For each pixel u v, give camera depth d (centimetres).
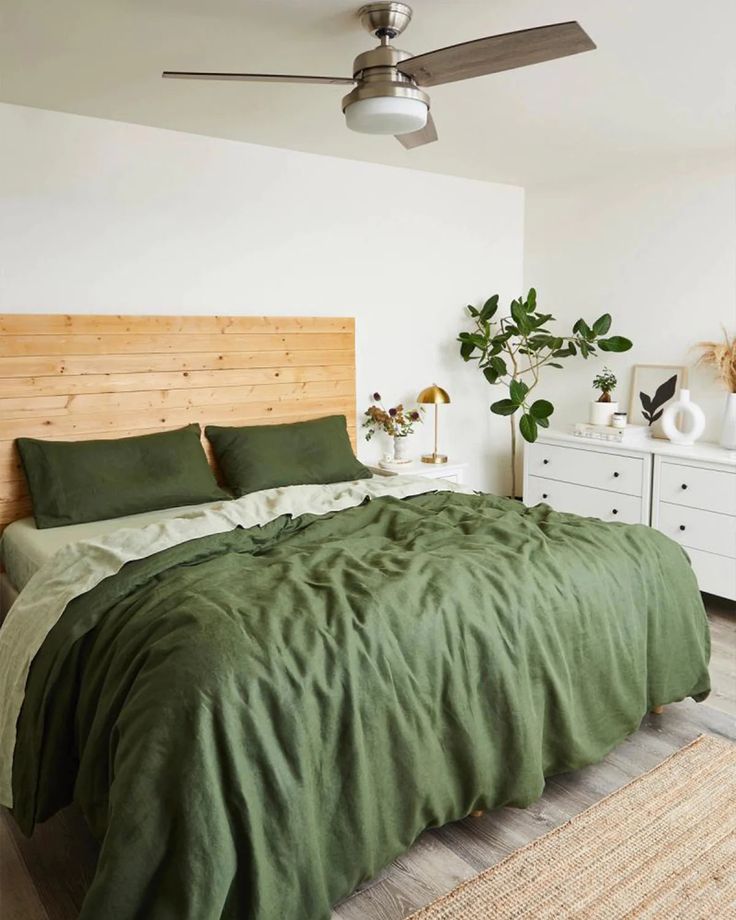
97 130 335
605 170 442
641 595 243
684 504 376
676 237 418
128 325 350
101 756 175
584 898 184
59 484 312
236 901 155
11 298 322
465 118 331
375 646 184
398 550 242
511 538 249
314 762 169
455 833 211
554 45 196
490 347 499
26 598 227
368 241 434
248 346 390
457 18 228
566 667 217
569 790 229
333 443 395
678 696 255
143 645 181
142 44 246
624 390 454
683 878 191
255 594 197
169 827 152
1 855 205
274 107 318
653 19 228
